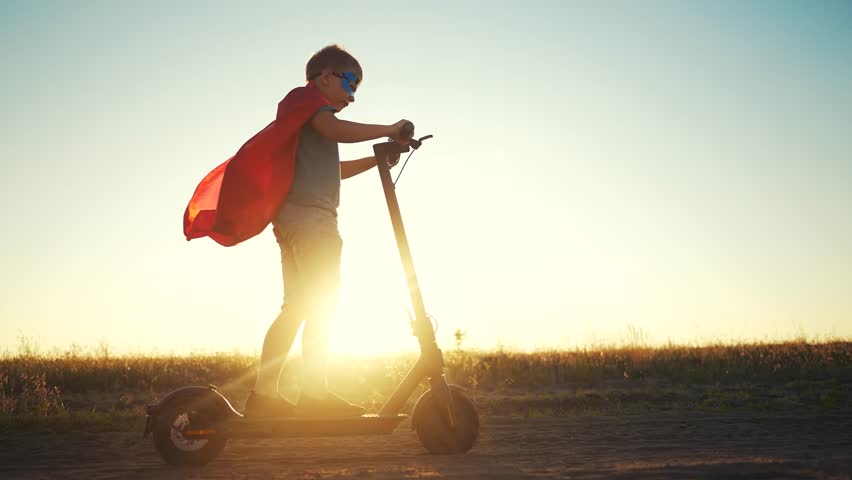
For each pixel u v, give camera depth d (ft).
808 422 23.12
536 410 28.66
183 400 13.91
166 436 13.76
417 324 14.83
